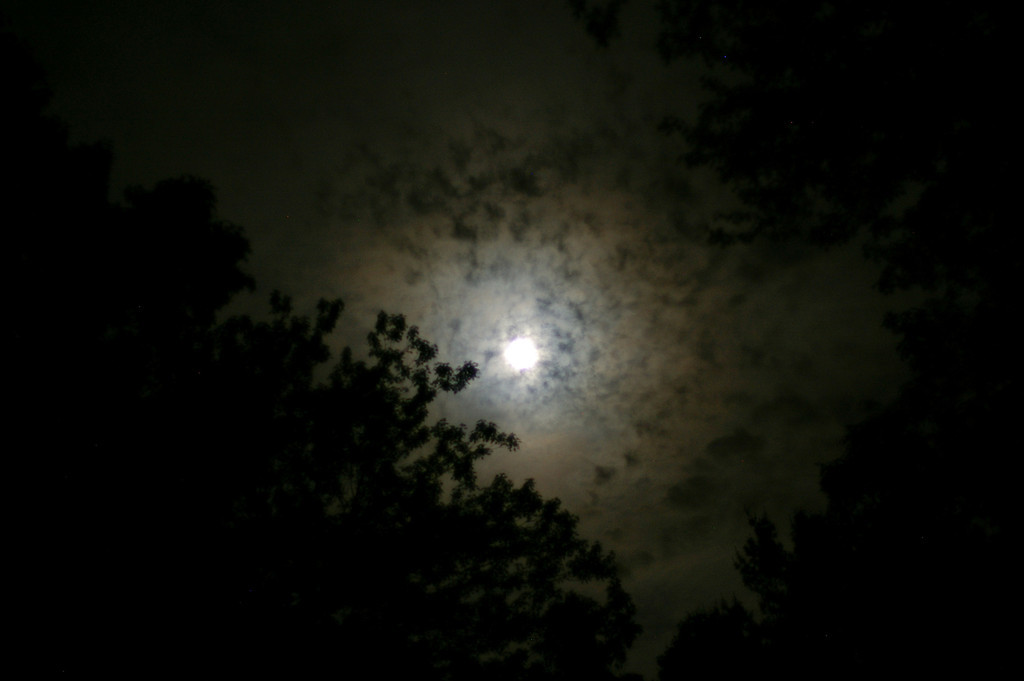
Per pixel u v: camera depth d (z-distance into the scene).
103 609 6.26
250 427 7.92
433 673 8.92
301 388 9.21
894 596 7.34
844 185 7.44
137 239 6.89
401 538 9.12
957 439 6.48
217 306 7.93
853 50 6.61
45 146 6.20
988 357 6.47
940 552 6.77
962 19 5.86
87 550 6.23
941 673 7.03
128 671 6.33
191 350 7.97
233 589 7.55
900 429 7.04
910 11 6.05
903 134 6.54
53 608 5.90
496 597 10.13
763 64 7.23
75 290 6.55
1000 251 6.44
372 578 8.73
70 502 6.21
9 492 5.79
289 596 8.27
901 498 7.04
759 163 7.87
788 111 7.28
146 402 7.29
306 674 7.52
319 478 9.27
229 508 7.91
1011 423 6.15
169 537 6.95
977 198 6.26
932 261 7.07
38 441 6.03
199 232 7.35
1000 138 5.95
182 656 6.70
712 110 8.01
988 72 5.78
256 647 7.25
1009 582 6.37
